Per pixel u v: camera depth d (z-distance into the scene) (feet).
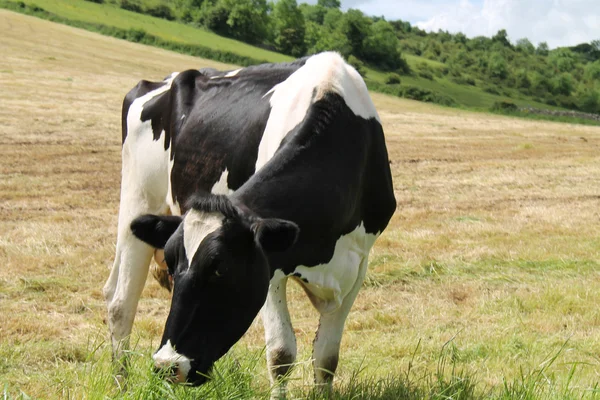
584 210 41.65
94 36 181.16
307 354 18.67
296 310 23.32
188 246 11.33
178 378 11.10
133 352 13.85
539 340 20.53
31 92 84.74
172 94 18.43
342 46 316.19
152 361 12.01
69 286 24.61
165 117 18.40
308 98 14.64
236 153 15.61
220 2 292.40
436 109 156.66
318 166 13.67
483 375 17.42
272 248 11.45
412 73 335.06
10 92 83.05
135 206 19.20
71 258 27.81
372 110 15.79
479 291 25.79
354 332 21.49
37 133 61.11
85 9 242.17
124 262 18.37
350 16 326.03
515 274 28.09
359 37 324.19
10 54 122.62
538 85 373.81
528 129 98.37
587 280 27.14
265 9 302.66
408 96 205.36
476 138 82.64
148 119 19.02
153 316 22.49
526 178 53.72
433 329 21.67
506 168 58.75
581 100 370.32
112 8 262.47
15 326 20.45
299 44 300.81
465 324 22.18
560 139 86.17
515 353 19.44
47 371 17.33
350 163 14.38
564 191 48.62
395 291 25.84
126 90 97.66
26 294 23.80
